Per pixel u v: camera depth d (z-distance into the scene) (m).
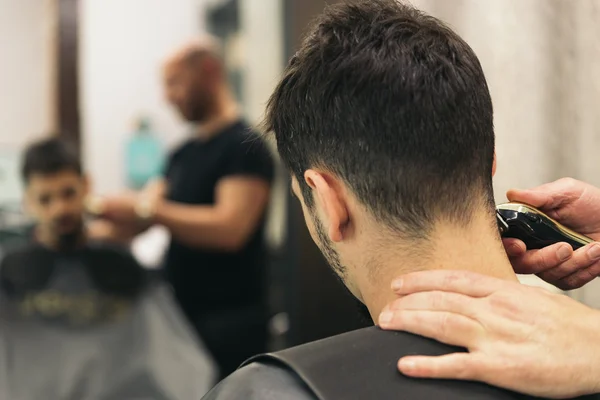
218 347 1.65
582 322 0.45
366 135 0.47
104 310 1.54
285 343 1.58
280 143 0.54
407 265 0.49
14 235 1.52
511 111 1.05
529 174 1.06
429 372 0.43
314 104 0.49
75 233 1.53
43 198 1.51
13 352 1.45
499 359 0.43
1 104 1.81
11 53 1.82
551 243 0.62
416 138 0.47
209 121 1.64
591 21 1.00
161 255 1.72
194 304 1.64
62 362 1.48
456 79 0.48
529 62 1.05
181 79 1.62
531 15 1.04
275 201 1.66
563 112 1.04
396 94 0.47
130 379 1.53
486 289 0.46
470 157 0.48
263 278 1.71
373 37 0.49
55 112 1.92
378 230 0.49
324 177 0.50
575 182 0.68
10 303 1.46
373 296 0.51
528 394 0.44
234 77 2.23
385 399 0.42
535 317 0.45
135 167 2.13
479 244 0.49
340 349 0.45
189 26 2.23
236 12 2.25
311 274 1.41
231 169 1.59
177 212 1.60
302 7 1.33
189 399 1.58
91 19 2.02
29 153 1.52
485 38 1.05
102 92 2.05
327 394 0.42
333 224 0.50
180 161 1.71
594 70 1.01
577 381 0.44
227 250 1.63
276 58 2.07
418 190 0.47
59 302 1.50
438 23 0.52
